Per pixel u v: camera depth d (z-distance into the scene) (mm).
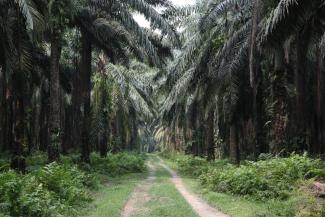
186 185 20812
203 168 26844
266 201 13242
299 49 17641
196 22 29500
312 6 14234
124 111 41750
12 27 17984
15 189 10305
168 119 47062
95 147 46000
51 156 19328
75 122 36750
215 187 17094
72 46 31188
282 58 19328
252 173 15578
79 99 29984
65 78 31844
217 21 25828
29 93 30406
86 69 25969
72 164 23297
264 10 16484
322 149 26047
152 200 14961
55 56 19625
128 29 24219
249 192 14617
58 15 18781
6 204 9797
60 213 11383
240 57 23344
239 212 11695
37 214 10352
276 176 14836
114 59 26906
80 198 14312
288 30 14086
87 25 24000
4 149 34469
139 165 34688
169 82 31703
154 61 25469
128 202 14695
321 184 12664
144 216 11555
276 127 19375
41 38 20031
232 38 23328
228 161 30641
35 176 13938
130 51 25984
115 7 23531
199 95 33844
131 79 40469
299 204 11141
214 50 26297
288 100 21156
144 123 77750
